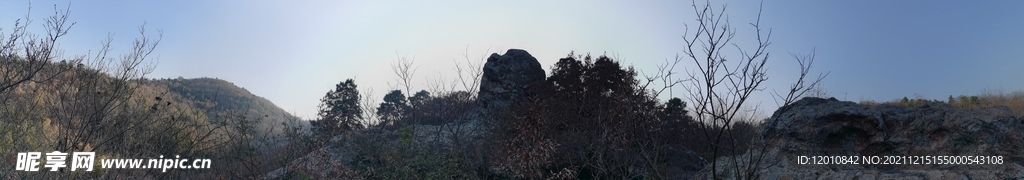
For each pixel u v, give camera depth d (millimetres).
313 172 11719
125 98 10727
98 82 10578
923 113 10219
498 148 13547
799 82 6230
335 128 13719
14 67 9547
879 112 10383
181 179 11953
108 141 10242
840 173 9477
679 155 14242
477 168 13156
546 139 12508
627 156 10555
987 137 9438
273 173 12234
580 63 18438
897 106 10594
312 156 12164
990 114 9820
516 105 16453
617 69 16984
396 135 14141
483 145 14000
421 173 11984
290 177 11898
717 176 11008
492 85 19422
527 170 12172
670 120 14812
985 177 8359
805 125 10547
